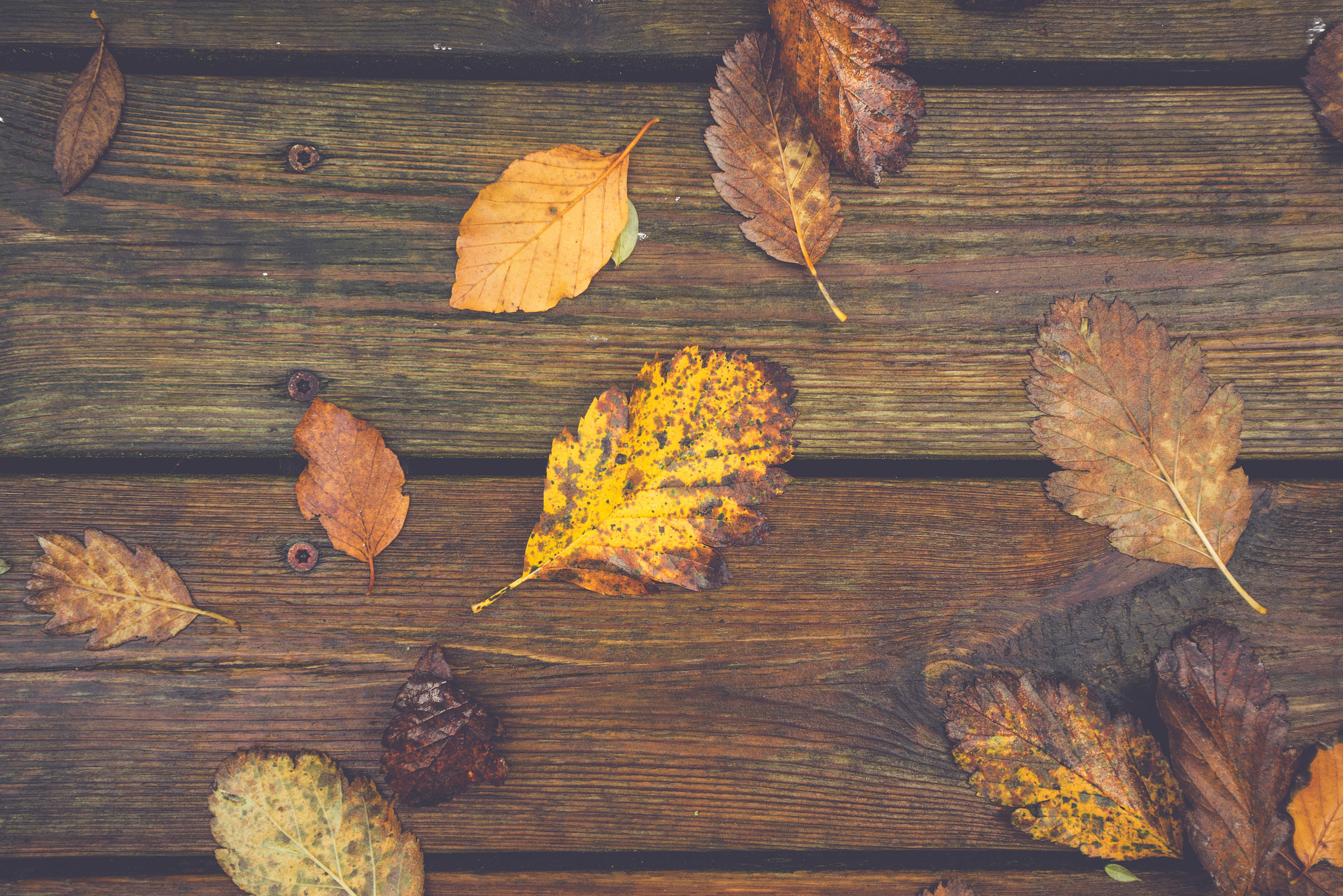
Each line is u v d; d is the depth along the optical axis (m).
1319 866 0.69
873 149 0.70
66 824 0.70
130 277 0.70
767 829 0.71
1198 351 0.70
